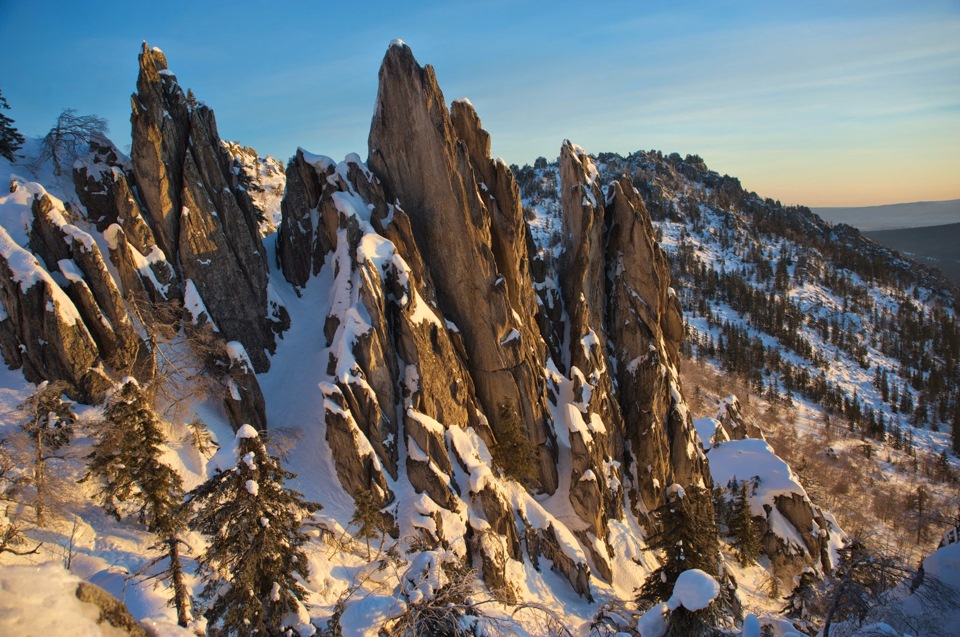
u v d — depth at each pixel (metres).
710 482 67.50
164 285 46.69
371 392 45.00
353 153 55.44
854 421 198.12
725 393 185.12
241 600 21.86
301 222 57.59
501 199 56.38
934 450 187.75
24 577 7.50
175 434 40.91
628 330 64.06
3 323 40.12
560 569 47.88
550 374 57.41
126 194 46.62
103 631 8.11
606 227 66.50
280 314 53.62
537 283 63.28
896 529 103.56
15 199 42.44
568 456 54.25
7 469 32.81
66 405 37.50
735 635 24.33
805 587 44.78
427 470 45.09
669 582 42.38
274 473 23.12
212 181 51.12
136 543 34.84
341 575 37.50
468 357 53.88
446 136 52.72
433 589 18.25
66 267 41.66
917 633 26.22
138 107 47.62
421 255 53.81
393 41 54.38
